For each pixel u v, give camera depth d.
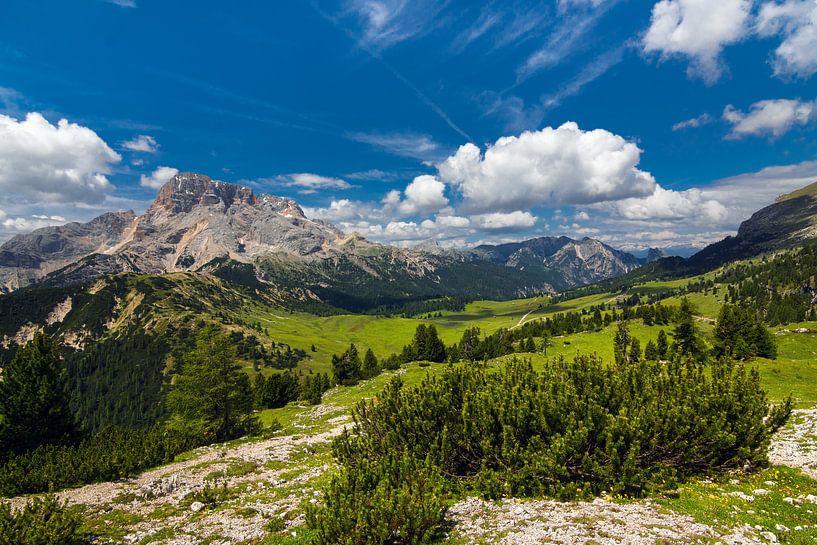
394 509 13.90
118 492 25.81
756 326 70.75
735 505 15.16
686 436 18.41
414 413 21.42
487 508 17.03
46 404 36.94
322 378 105.88
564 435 18.17
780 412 19.25
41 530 16.34
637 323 134.88
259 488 25.62
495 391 21.02
